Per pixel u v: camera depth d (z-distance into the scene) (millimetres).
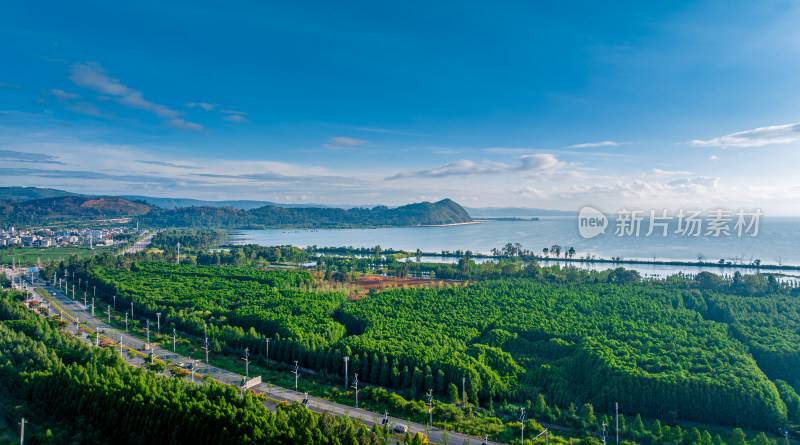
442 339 183000
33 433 114875
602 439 123312
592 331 191000
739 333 190500
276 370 173250
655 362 155875
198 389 127438
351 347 171750
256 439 103188
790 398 137750
